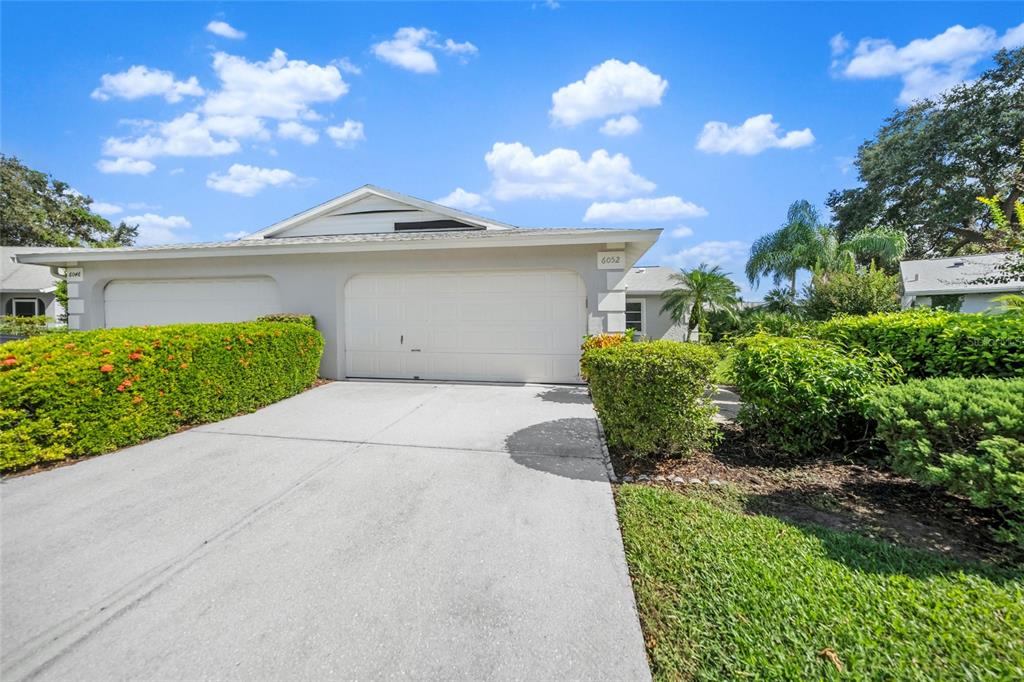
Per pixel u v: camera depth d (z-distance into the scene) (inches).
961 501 128.6
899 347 178.5
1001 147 790.5
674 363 154.5
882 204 916.0
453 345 330.3
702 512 121.0
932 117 852.6
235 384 231.9
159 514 123.0
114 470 156.3
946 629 74.5
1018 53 764.6
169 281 366.6
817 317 447.5
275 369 262.2
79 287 371.2
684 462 163.2
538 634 76.6
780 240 652.7
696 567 94.3
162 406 194.7
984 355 154.2
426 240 301.4
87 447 167.9
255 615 82.1
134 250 343.6
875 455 159.9
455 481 144.8
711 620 78.5
